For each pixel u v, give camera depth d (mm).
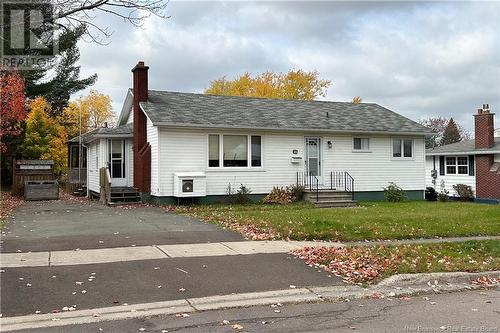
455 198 30531
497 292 7523
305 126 21406
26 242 10180
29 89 33781
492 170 28188
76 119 42281
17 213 16281
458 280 8133
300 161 21688
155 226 12758
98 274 7695
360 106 26609
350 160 22797
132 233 11484
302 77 49750
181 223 13430
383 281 7773
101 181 21359
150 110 19859
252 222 13344
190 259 8812
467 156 30156
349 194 21406
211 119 20031
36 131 33469
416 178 24250
